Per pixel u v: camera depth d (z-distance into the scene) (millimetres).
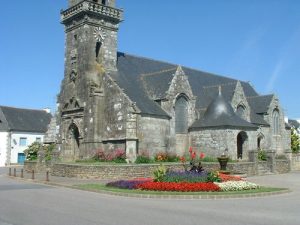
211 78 53938
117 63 42438
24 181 29906
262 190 22125
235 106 46562
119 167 30344
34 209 15133
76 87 40688
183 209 15539
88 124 38469
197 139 41562
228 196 19812
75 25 41375
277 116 52750
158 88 41406
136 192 20406
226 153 39188
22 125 70625
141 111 37031
